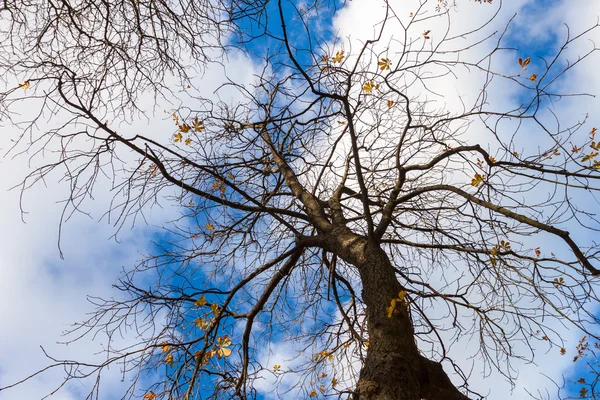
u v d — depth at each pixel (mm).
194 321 4289
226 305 4527
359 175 3764
